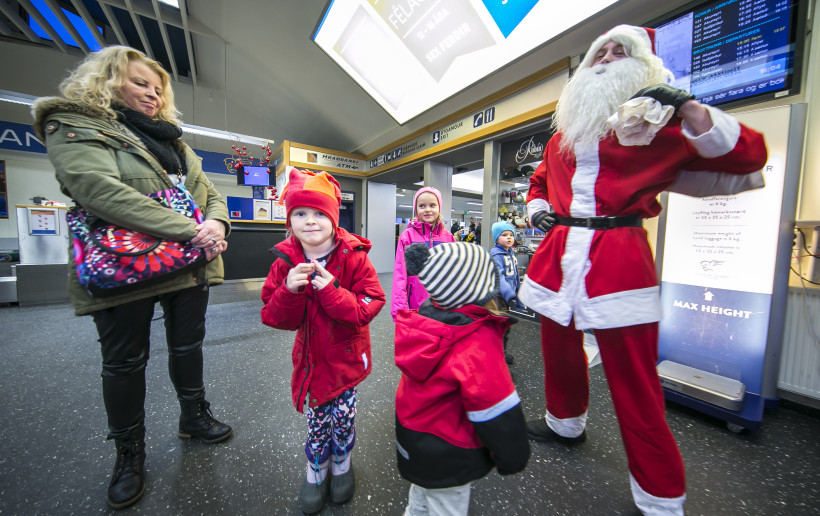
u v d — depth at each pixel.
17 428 1.36
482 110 3.62
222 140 8.12
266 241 3.78
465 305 0.68
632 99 0.77
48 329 2.72
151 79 1.07
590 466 1.17
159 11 4.86
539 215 1.15
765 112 1.47
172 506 0.97
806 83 1.54
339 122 6.04
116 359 0.97
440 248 0.69
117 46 1.01
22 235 3.54
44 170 6.53
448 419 0.68
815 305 1.54
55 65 6.37
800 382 1.58
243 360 2.13
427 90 3.72
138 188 0.97
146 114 1.05
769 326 1.48
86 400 1.59
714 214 1.62
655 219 2.07
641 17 2.13
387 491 1.04
